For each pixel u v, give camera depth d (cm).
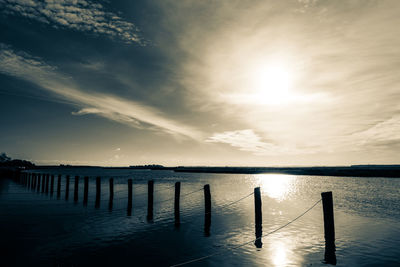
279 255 805
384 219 1357
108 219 1323
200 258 777
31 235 1002
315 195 2542
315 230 1117
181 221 1291
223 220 1323
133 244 907
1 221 1231
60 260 750
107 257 779
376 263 736
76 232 1056
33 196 2272
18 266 702
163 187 3462
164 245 898
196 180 5566
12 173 5438
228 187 3566
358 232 1088
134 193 2561
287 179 6322
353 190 3095
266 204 1897
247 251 839
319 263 738
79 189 3022
